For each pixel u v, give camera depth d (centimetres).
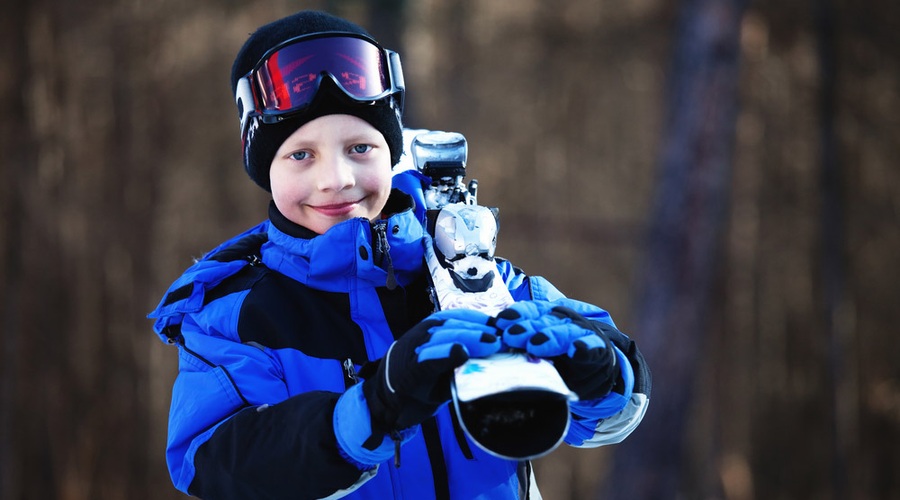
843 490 2559
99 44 2400
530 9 2605
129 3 2416
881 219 2645
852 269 2653
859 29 2617
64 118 2356
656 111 2598
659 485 1992
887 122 2631
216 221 2438
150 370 2358
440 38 2544
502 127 2572
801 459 2572
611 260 2564
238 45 2441
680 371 2011
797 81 2605
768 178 2614
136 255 2383
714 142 2033
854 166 2634
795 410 2581
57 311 2312
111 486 2305
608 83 2605
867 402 2636
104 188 2378
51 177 2334
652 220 2080
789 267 2614
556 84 2600
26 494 2255
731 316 2577
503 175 2569
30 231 2302
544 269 2556
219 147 2448
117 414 2327
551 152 2583
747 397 2569
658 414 2009
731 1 2041
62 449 2289
